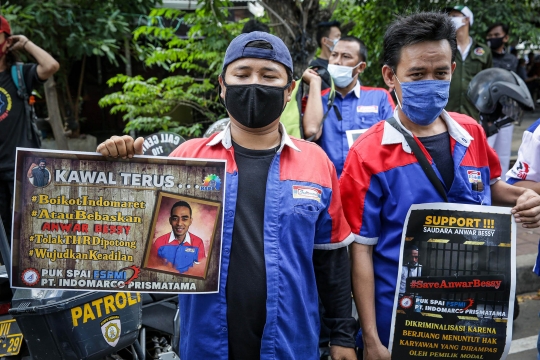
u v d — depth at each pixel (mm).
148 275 1758
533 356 3629
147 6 7867
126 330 2379
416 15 1947
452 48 1948
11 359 2496
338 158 3766
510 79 4145
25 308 2178
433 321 1960
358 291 2043
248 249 1770
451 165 2023
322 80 3957
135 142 1726
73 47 7082
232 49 1837
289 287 1784
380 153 2008
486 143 2121
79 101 9430
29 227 1726
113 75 9938
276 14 4879
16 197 1714
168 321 2861
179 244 1755
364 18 8055
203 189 1757
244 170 1831
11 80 3887
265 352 1756
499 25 6625
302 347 1844
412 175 1987
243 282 1765
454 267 1951
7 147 3848
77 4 7277
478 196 2043
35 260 1735
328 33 5121
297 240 1802
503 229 1947
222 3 5871
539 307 4309
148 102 6547
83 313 2246
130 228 1748
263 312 1767
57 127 7383
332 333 1977
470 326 1955
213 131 3393
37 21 6707
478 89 4191
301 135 3523
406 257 1961
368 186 2014
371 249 2088
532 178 2398
